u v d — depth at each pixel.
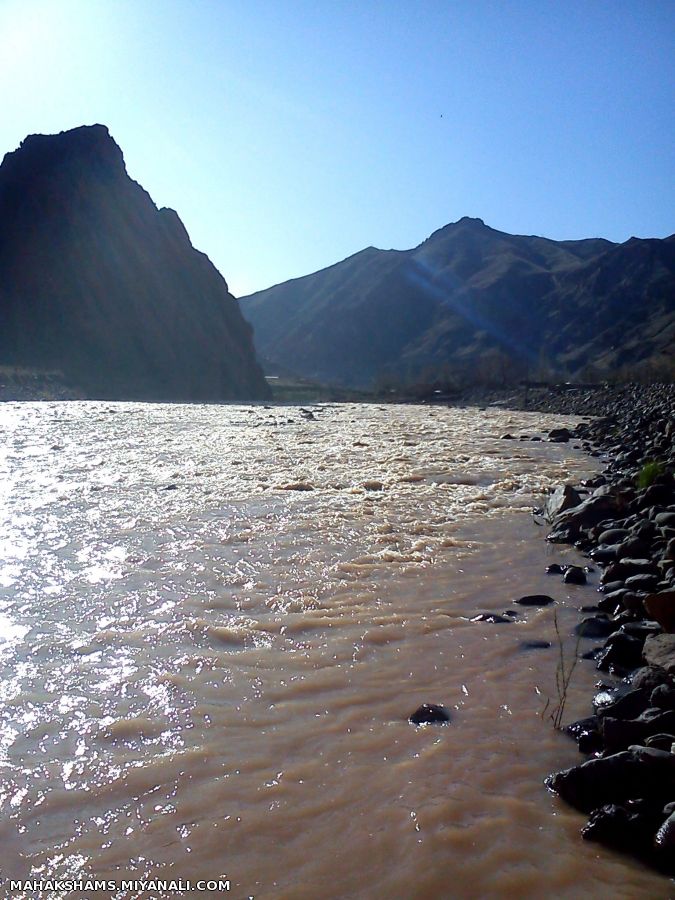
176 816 3.85
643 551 8.15
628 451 17.73
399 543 9.12
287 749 4.46
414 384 71.62
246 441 20.91
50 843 3.64
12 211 75.06
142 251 78.88
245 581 7.51
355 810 3.89
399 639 6.09
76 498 11.80
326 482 13.56
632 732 4.29
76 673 5.39
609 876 3.44
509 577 7.83
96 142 80.12
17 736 4.56
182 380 75.12
